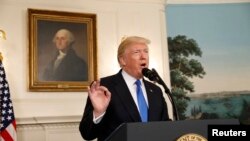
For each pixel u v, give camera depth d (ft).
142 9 19.52
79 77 17.67
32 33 16.96
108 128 7.31
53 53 17.38
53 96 17.25
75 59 17.72
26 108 16.69
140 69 7.99
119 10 19.08
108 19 18.79
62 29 17.62
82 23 18.02
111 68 18.45
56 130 16.96
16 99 16.51
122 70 8.29
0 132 14.30
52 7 17.76
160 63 19.35
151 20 19.60
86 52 17.94
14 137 14.49
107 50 18.52
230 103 21.12
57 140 16.92
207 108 20.84
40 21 17.21
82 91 17.75
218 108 20.99
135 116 7.33
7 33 16.71
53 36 17.43
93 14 18.20
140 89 8.02
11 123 14.51
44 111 16.99
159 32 19.65
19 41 16.87
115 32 18.81
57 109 17.22
